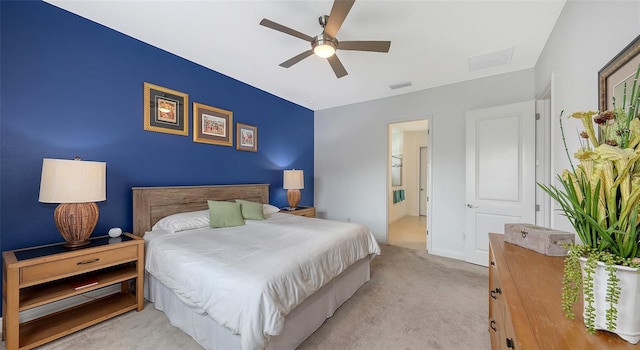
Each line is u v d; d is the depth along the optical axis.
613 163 0.68
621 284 0.65
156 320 2.04
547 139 2.88
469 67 3.12
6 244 1.90
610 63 1.28
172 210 2.83
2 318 1.82
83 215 2.00
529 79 3.13
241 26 2.33
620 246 0.67
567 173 0.82
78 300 2.18
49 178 1.82
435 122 3.82
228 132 3.55
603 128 0.79
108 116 2.43
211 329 1.64
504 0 1.94
